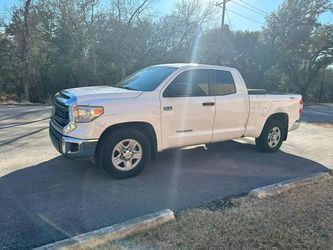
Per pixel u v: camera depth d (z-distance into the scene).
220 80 5.93
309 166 6.13
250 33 31.22
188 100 5.39
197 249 3.04
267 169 5.82
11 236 3.24
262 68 32.09
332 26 34.75
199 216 3.73
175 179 5.07
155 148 5.21
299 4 30.73
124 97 4.80
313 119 14.63
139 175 5.16
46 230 3.37
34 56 23.98
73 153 4.53
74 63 24.69
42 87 24.69
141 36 26.22
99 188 4.55
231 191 4.66
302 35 31.66
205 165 5.89
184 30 27.81
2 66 23.48
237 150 7.11
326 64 36.53
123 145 4.88
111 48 25.98
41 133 7.93
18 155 5.93
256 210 3.94
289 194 4.49
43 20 24.39
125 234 3.22
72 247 2.94
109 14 25.45
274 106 6.84
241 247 3.11
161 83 5.21
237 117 6.18
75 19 24.42
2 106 14.66
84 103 4.50
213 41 28.97
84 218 3.66
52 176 4.91
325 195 4.52
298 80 37.22
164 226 3.44
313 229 3.52
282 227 3.53
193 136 5.55
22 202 3.99
